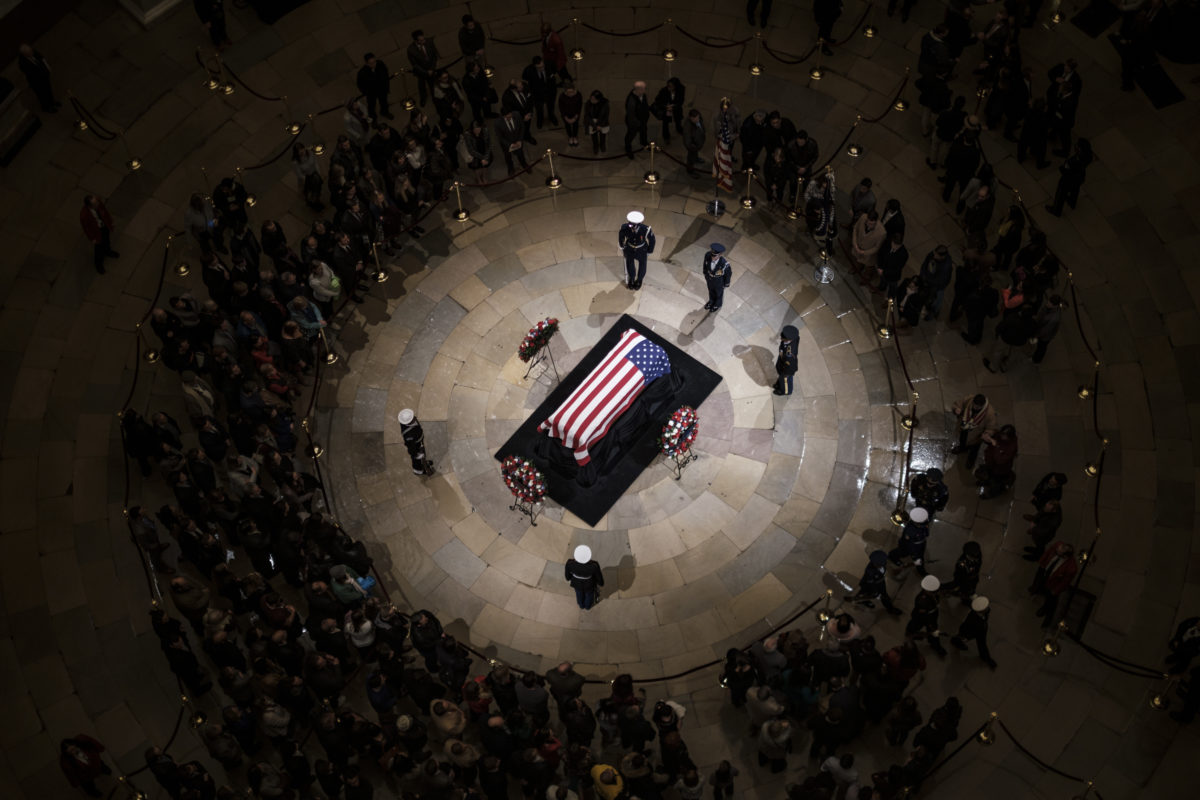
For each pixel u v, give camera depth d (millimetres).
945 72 25594
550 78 26828
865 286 25281
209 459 22453
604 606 22125
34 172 26656
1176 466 22016
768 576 22250
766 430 23891
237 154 27266
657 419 24031
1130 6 26328
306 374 24578
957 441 23203
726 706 20688
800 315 25141
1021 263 23156
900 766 18562
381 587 21547
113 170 26875
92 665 21016
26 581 21812
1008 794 19281
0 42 27453
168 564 21750
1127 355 23406
